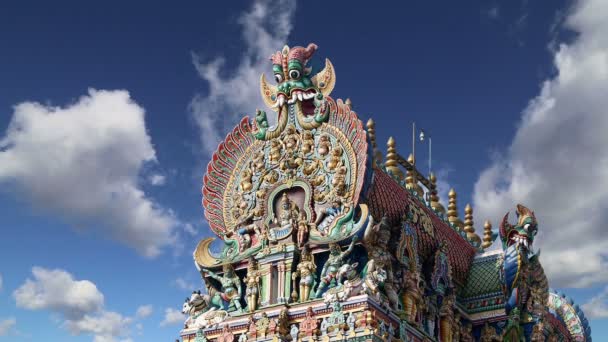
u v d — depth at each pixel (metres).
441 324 30.39
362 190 27.58
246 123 30.22
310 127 29.12
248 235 28.84
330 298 26.22
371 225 26.97
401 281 28.31
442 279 30.97
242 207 29.19
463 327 32.28
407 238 29.05
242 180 29.58
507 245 34.31
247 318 27.52
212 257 29.30
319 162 28.52
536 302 34.00
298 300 27.20
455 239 34.16
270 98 30.31
